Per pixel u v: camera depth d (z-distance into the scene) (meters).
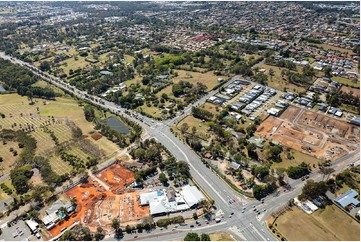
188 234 143.50
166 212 164.75
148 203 172.12
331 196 172.38
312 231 150.38
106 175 198.25
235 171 193.25
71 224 160.75
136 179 187.12
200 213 164.25
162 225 157.12
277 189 180.12
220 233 151.25
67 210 167.75
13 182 187.88
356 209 162.50
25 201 175.62
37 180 196.00
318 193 166.38
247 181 182.38
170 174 194.25
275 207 166.25
